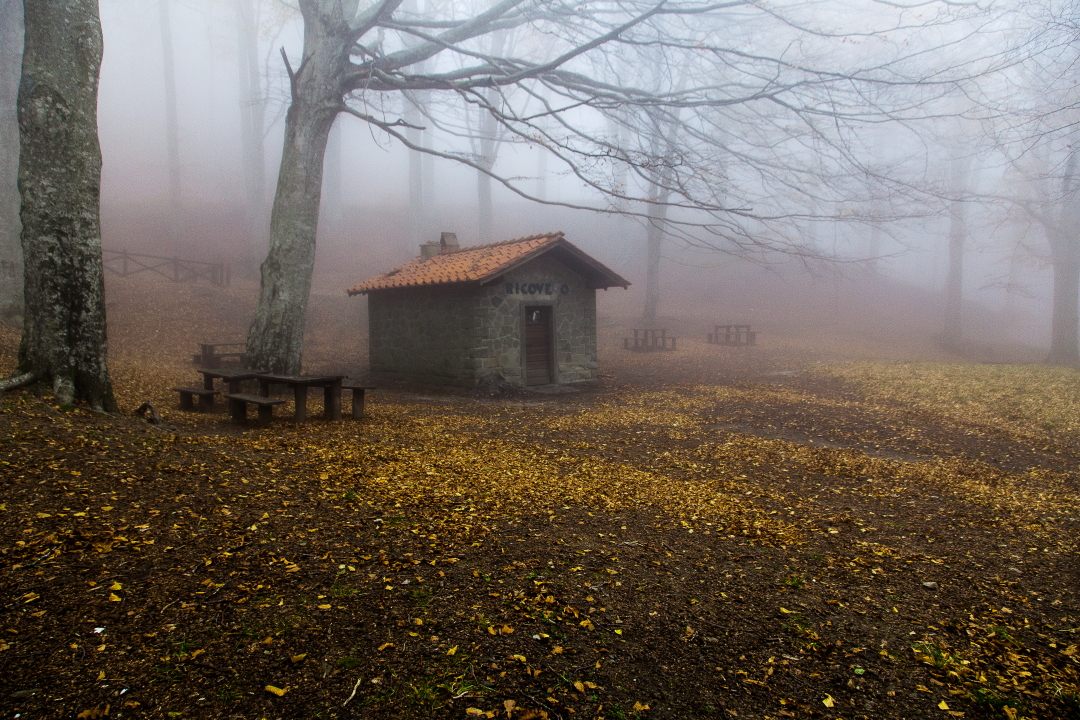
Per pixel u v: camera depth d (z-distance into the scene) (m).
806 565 4.71
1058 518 6.24
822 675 3.22
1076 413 12.39
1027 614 4.05
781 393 15.86
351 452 7.36
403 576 4.00
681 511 5.91
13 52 16.47
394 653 3.14
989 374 17.98
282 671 2.93
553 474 7.15
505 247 17.36
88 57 8.23
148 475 5.47
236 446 7.12
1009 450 9.77
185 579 3.71
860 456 8.96
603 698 2.92
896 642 3.59
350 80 15.37
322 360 21.11
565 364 17.80
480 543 4.68
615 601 3.90
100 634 3.09
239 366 17.06
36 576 3.56
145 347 18.47
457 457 7.60
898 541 5.43
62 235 7.98
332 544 4.42
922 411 13.21
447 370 16.69
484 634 3.38
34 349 7.93
